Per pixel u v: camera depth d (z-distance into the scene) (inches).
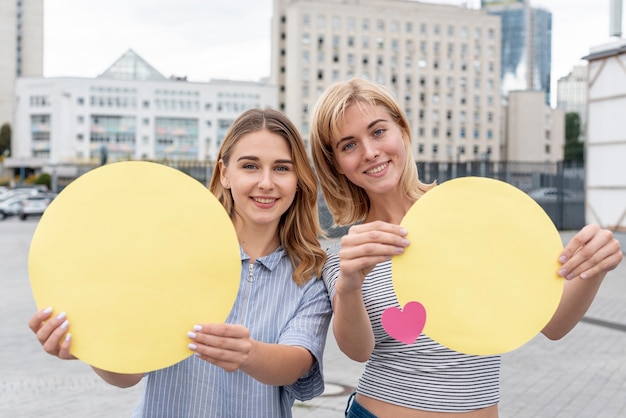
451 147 3440.0
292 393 72.4
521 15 7436.0
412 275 59.5
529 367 218.7
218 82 3639.3
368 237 59.1
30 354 242.1
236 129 69.5
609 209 580.1
